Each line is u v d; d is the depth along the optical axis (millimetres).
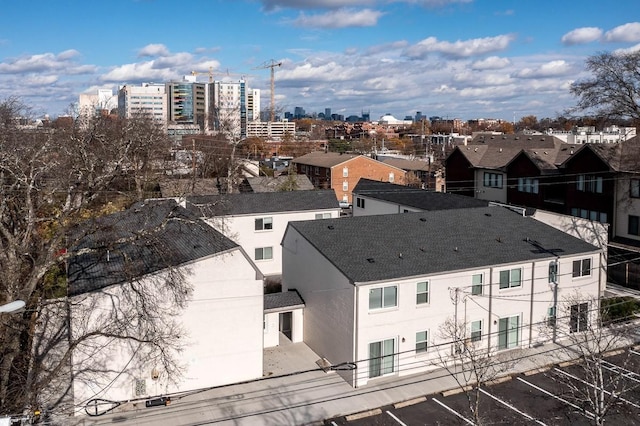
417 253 30688
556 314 32719
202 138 86188
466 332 29812
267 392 27094
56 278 33781
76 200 29484
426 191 51219
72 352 24672
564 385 27344
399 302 28297
